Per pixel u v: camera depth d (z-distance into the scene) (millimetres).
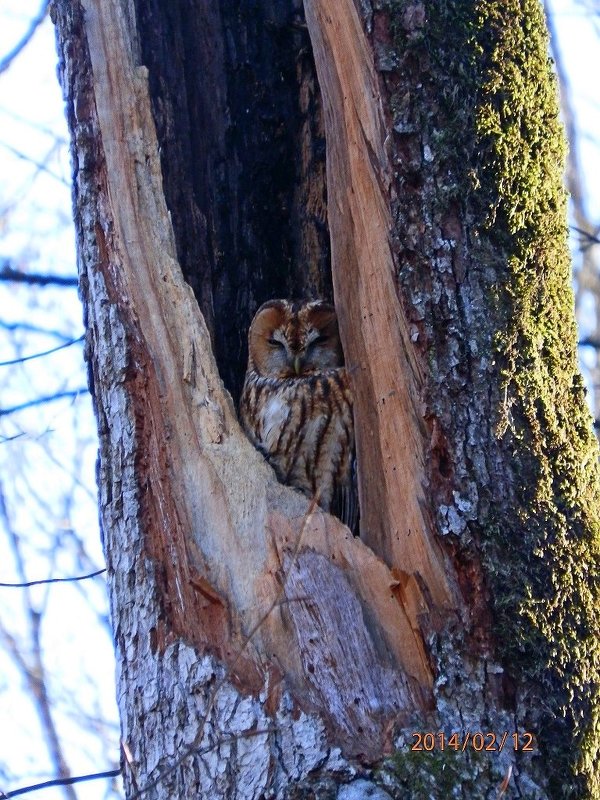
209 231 11117
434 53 7707
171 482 8141
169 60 10914
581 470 7430
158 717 7457
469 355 7395
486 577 7074
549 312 7594
